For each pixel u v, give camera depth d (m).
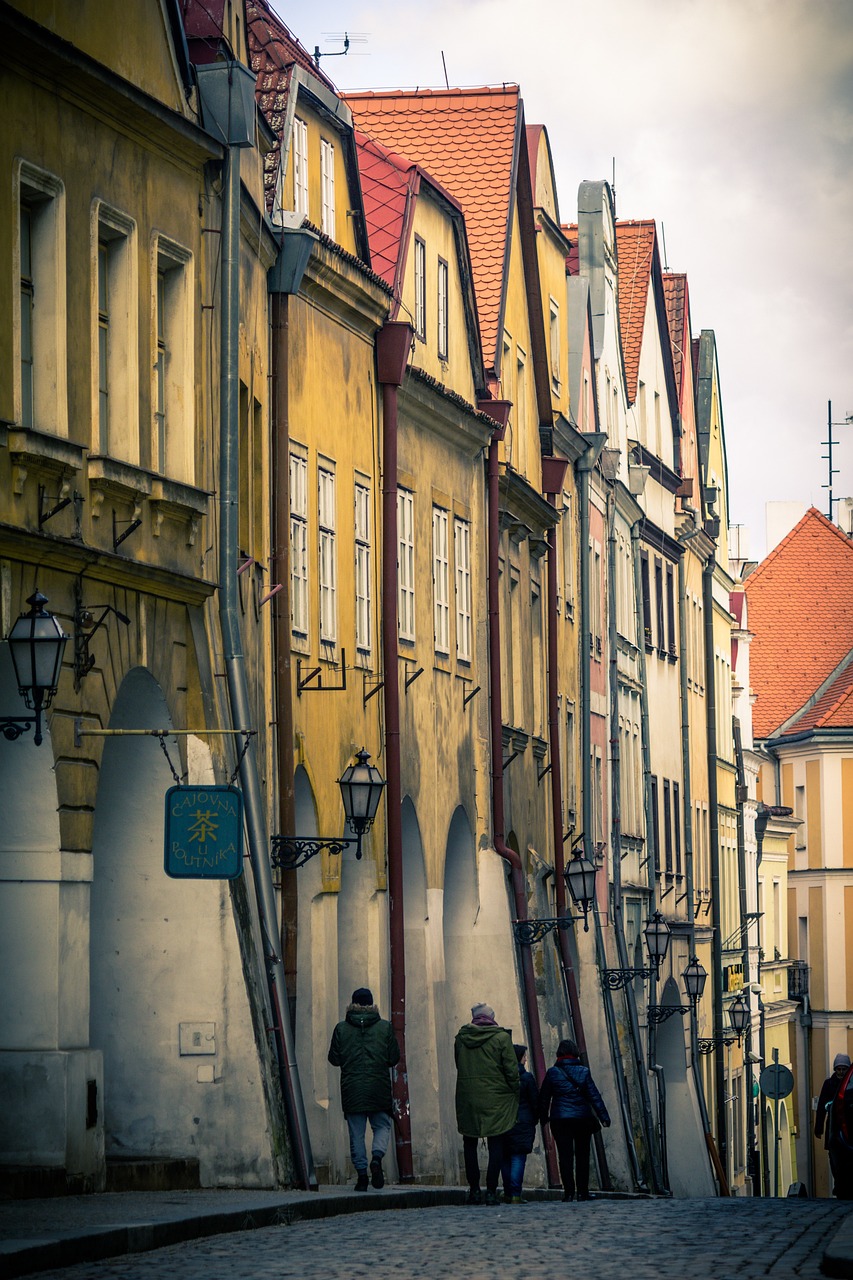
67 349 21.61
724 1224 21.17
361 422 33.72
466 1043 28.48
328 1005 30.72
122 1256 16.75
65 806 21.39
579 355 56.34
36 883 21.22
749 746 90.50
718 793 79.44
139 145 23.59
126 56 23.39
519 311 47.31
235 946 24.56
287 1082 25.28
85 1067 21.52
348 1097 26.62
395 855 34.00
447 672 38.81
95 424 22.23
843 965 96.56
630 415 65.56
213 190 25.61
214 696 25.02
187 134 24.38
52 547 20.81
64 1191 21.06
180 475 24.67
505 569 45.16
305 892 30.41
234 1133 24.39
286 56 31.19
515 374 46.62
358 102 47.06
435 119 46.62
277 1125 24.73
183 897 24.58
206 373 25.27
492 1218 22.70
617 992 53.62
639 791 63.50
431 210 39.00
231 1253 17.31
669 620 70.69
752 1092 81.06
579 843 52.19
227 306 25.55
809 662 106.56
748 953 85.12
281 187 29.67
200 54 26.17
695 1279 15.38
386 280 35.88
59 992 21.20
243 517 27.58
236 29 27.30
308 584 30.64
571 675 52.81
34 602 19.39
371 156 38.00
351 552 32.94
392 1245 18.42
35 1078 21.09
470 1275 15.76
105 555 21.98
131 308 23.31
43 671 19.27
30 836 21.27
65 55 21.22
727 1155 72.38
